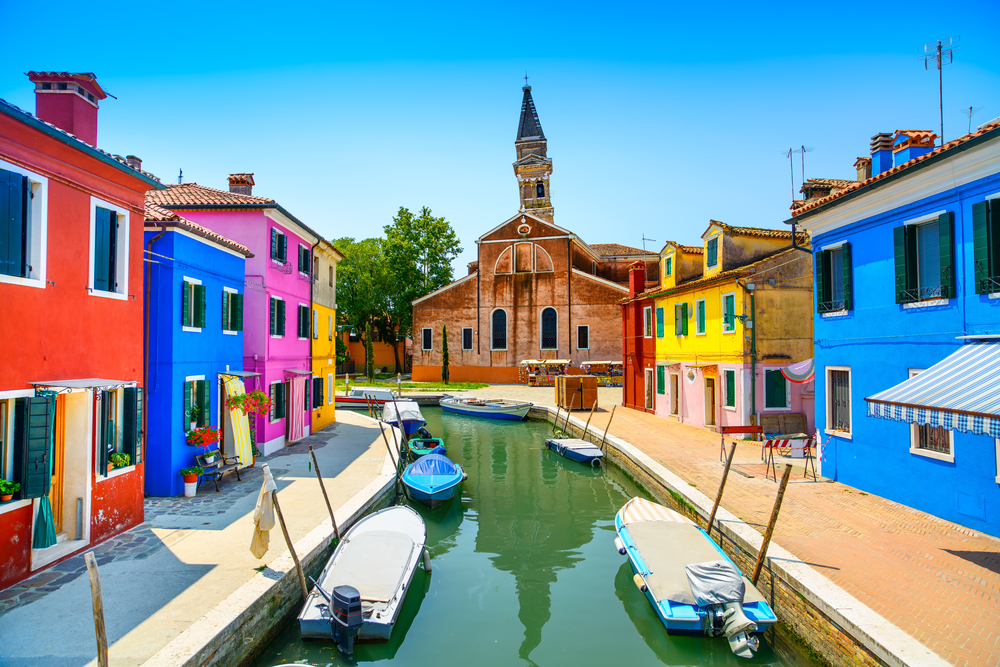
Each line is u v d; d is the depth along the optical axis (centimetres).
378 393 3562
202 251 1394
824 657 736
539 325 4659
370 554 928
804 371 1752
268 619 802
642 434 2181
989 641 641
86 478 934
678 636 818
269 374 1798
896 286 1145
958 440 1013
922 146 1186
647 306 2852
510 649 835
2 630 679
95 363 956
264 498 872
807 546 930
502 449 2406
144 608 741
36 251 841
